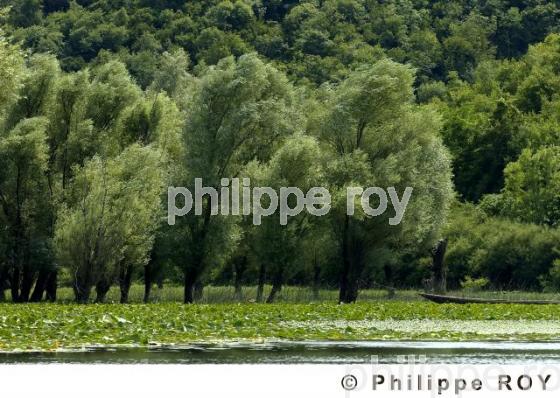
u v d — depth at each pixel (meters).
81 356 55.66
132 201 104.25
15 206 111.88
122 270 113.69
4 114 114.88
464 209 176.50
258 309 86.81
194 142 114.25
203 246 112.38
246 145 118.62
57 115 116.12
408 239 121.19
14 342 59.94
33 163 110.19
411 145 119.12
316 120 125.44
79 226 103.25
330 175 115.88
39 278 119.56
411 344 61.78
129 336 63.00
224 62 118.69
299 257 116.44
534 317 83.25
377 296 138.12
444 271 146.38
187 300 113.75
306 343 62.03
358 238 119.06
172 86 153.62
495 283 153.62
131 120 118.75
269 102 116.38
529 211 170.75
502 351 58.75
